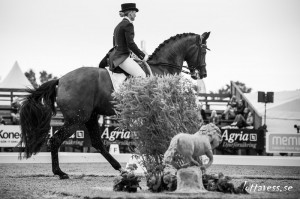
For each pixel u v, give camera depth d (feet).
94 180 43.27
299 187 39.52
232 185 34.12
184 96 36.68
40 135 44.75
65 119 45.27
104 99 45.91
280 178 45.75
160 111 36.27
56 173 44.29
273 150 71.31
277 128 85.46
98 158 65.92
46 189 37.04
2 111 94.27
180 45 49.78
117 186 35.35
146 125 36.76
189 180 33.71
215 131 33.63
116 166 47.21
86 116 45.34
